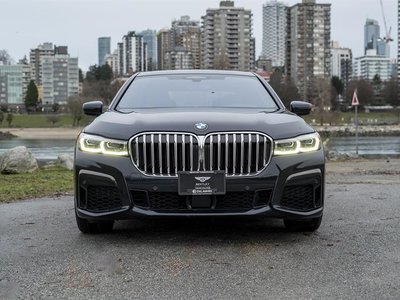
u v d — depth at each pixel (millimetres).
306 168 4879
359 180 11203
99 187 4863
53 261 4430
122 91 6148
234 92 6086
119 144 4789
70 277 4020
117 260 4438
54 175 11945
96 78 151875
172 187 4680
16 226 5832
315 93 130500
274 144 4793
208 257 4512
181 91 6070
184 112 5215
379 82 144750
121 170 4742
